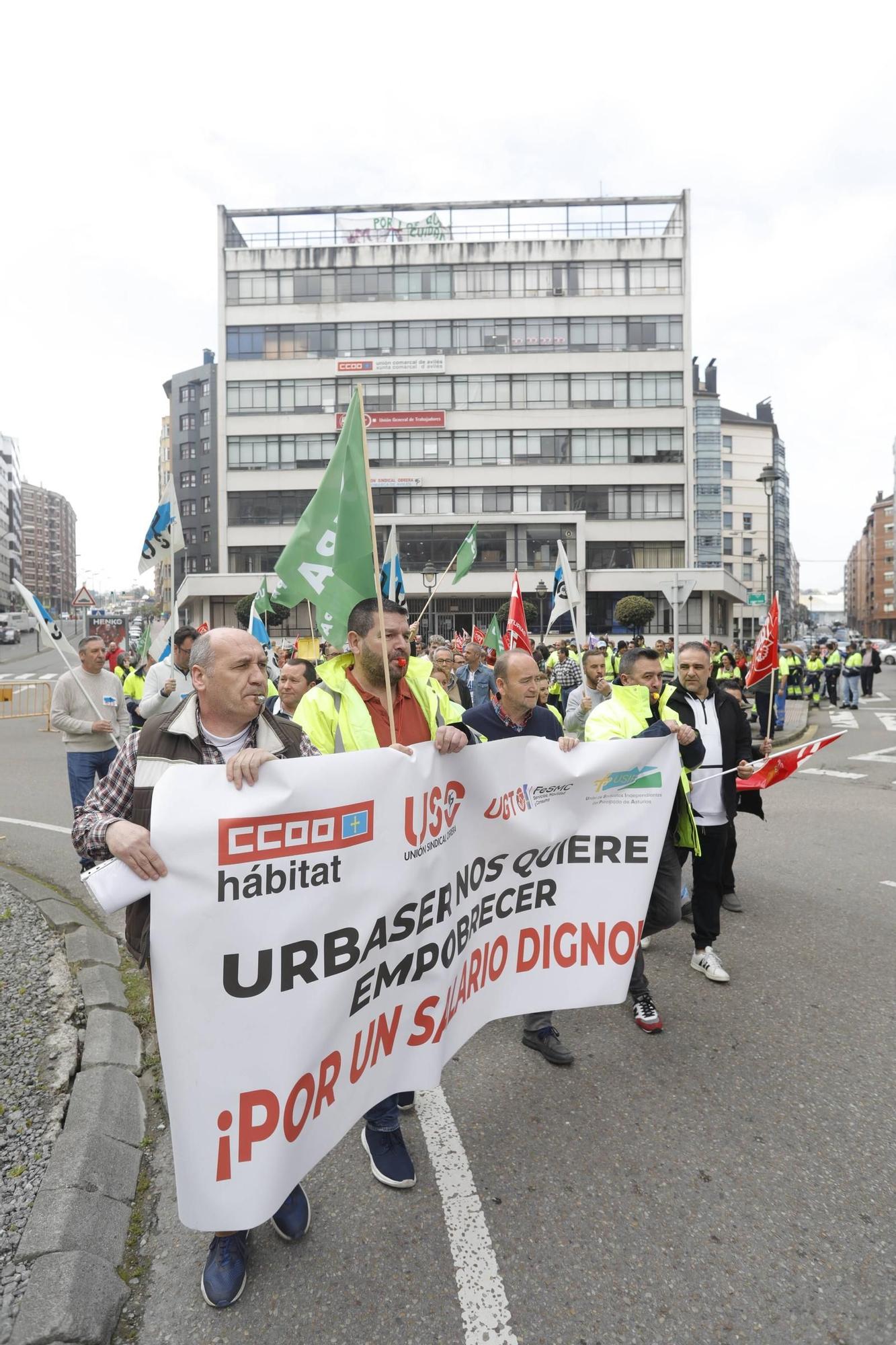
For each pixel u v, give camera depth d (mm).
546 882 3105
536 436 47188
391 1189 2691
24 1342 1987
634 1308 2189
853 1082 3316
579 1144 2920
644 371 47125
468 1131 3016
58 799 9609
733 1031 3777
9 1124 2875
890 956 4672
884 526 138875
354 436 2949
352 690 2959
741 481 79875
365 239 47844
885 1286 2262
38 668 40688
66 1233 2330
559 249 47000
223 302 47312
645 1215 2547
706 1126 3023
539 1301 2217
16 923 4965
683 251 46938
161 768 2273
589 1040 3723
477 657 9438
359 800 2379
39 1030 3578
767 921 5289
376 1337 2105
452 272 47156
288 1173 2191
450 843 2756
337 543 2967
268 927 2184
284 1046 2203
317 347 47281
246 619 42250
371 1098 2486
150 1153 2879
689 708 4535
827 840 7469
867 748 13688
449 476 47250
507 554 47062
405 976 2588
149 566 6359
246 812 2145
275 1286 2279
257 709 2383
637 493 47219
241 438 47375
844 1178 2719
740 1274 2301
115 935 4898
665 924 3809
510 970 3076
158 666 7000
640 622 39438
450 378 47219
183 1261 2381
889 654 46531
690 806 3838
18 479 139125
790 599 122438
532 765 3037
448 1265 2348
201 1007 2092
